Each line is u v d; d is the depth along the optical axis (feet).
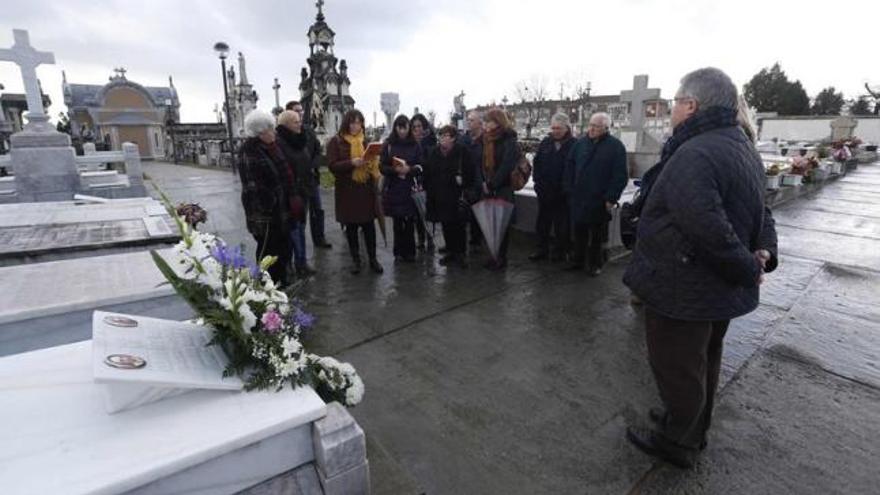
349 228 15.16
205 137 115.75
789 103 151.53
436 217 15.93
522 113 142.10
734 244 5.31
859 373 9.18
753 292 6.00
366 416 8.03
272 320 4.99
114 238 13.07
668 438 6.71
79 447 3.94
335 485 4.64
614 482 6.52
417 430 7.66
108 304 8.41
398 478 6.04
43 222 15.16
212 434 4.15
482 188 15.53
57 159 25.22
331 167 14.44
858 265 16.20
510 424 7.80
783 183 31.40
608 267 16.06
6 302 8.09
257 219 12.03
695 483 6.46
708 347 6.66
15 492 3.50
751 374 9.18
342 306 12.82
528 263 16.63
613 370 9.45
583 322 11.69
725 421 7.76
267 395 4.76
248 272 5.35
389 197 15.98
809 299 13.06
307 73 53.52
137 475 3.70
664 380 6.42
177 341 5.16
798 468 6.70
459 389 8.83
